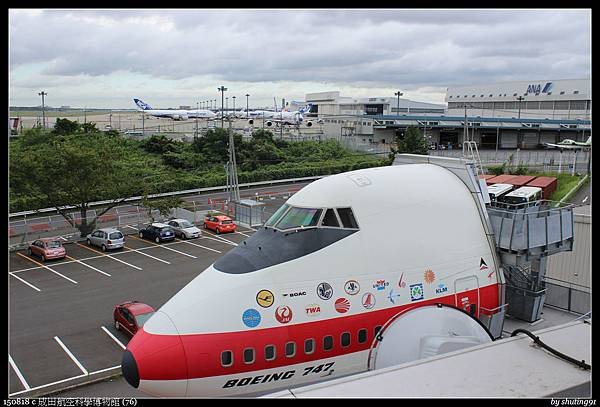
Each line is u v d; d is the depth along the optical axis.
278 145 90.56
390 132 113.69
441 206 14.81
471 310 14.35
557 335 11.10
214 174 70.94
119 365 21.66
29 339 24.30
